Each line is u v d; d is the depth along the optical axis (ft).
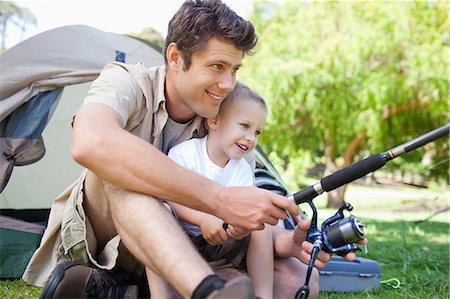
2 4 19.98
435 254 11.84
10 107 8.45
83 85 10.77
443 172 33.45
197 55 5.59
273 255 5.98
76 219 5.61
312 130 28.40
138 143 4.78
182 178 4.77
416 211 26.61
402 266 10.66
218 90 5.69
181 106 6.00
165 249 4.44
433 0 25.58
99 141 4.75
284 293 5.92
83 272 5.21
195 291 4.11
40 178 10.34
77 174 10.57
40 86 8.73
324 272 7.86
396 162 34.86
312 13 26.68
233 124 6.16
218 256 5.85
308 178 38.99
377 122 26.08
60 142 10.53
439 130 5.27
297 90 25.61
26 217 10.18
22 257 8.11
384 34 25.32
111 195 4.89
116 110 5.22
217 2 5.68
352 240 5.21
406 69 26.14
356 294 7.84
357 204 30.60
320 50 25.68
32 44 8.86
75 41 9.26
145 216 4.63
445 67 24.93
